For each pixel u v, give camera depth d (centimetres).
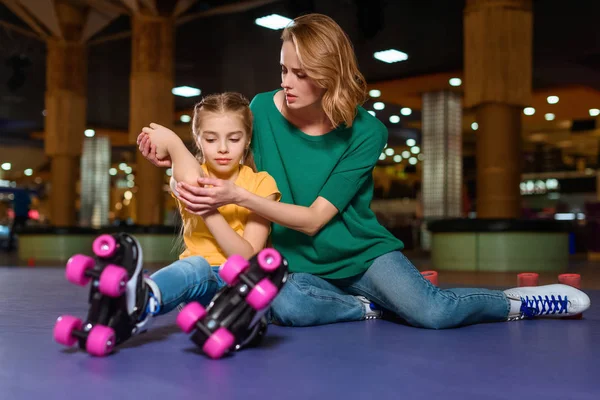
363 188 212
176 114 1861
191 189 165
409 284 197
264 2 1030
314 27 184
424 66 1366
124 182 3394
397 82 1444
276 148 209
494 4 768
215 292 183
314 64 182
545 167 2419
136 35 1092
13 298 324
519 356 154
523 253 746
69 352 156
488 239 753
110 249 141
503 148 778
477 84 780
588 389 120
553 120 1828
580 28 1138
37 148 2397
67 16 1264
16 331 198
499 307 209
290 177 206
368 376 130
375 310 221
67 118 1288
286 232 209
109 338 145
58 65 1284
